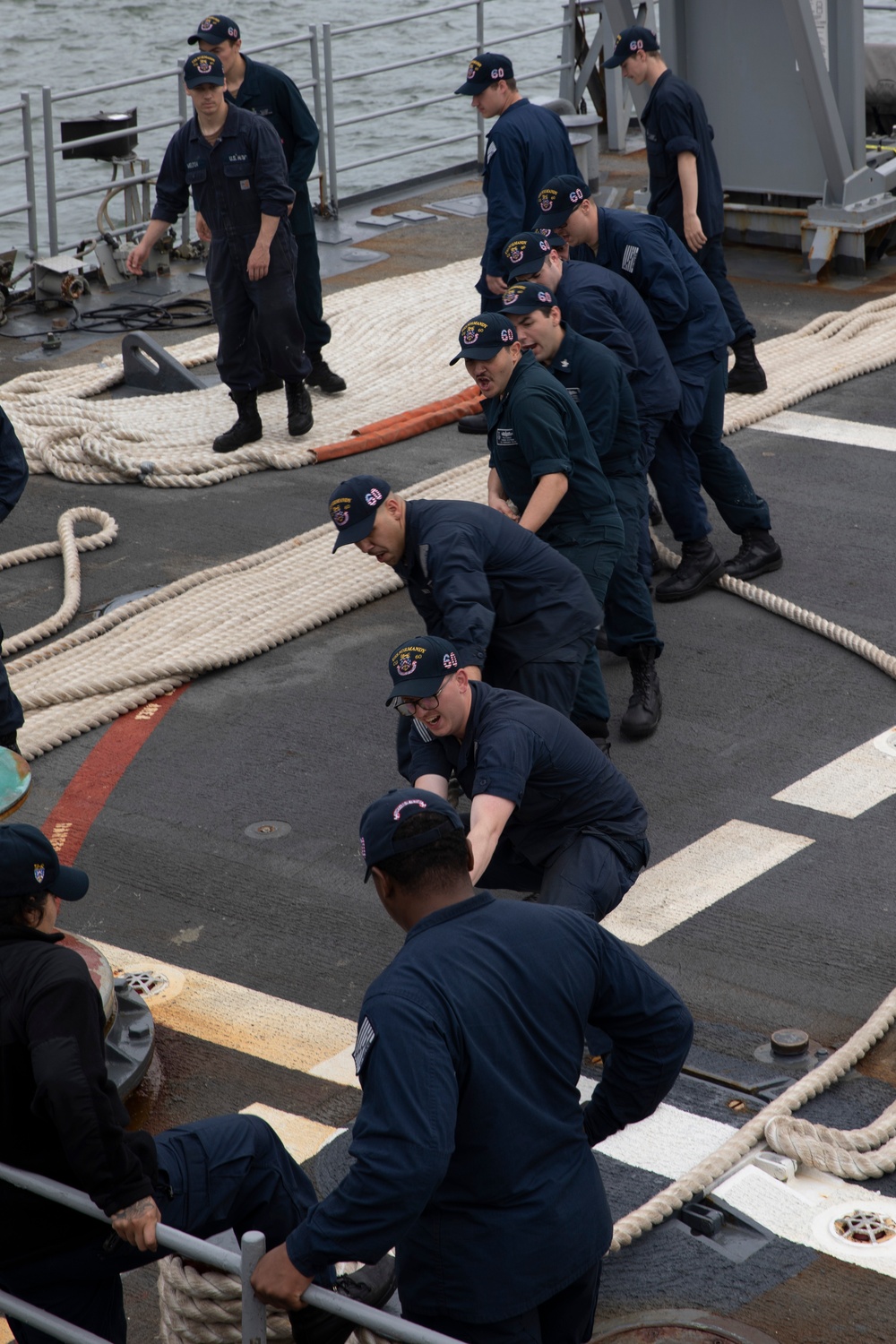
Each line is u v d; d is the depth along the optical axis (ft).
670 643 27.40
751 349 38.37
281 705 26.16
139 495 35.22
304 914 20.42
